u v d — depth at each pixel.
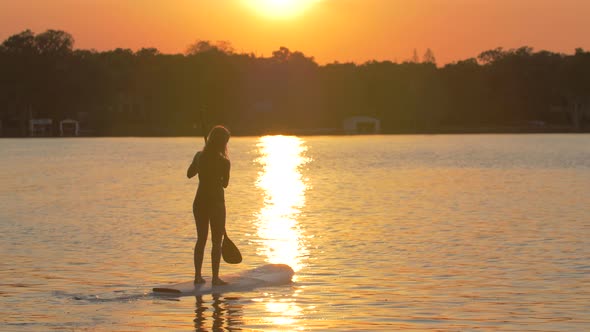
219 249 15.32
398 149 92.88
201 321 12.72
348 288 14.95
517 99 199.50
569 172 50.12
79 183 41.94
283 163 63.62
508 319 12.70
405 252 18.69
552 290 14.63
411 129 199.38
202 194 15.34
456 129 194.12
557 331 12.01
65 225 23.80
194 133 173.50
